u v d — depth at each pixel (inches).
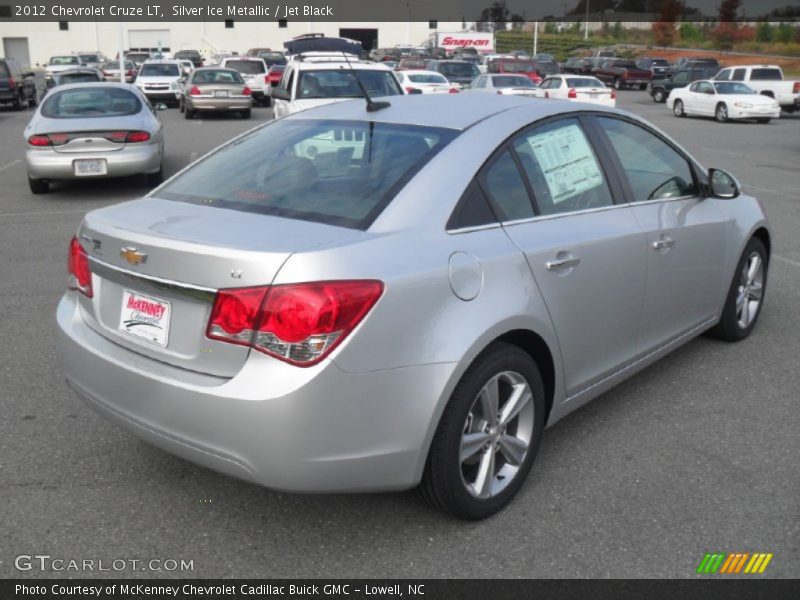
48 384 178.1
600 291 142.1
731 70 1173.7
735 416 164.4
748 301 207.6
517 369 125.4
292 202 123.3
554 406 138.6
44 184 440.5
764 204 420.5
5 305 237.5
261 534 122.6
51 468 141.2
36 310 232.7
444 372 111.8
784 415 165.0
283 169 134.1
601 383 150.3
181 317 111.7
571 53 3248.0
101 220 125.0
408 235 114.6
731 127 953.5
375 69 545.3
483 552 118.3
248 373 104.4
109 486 135.6
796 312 234.2
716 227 179.2
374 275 106.3
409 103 150.0
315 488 106.7
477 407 123.0
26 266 284.2
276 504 130.6
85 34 2871.6
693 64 1550.2
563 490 135.3
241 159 143.3
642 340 160.1
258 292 103.3
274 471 104.9
